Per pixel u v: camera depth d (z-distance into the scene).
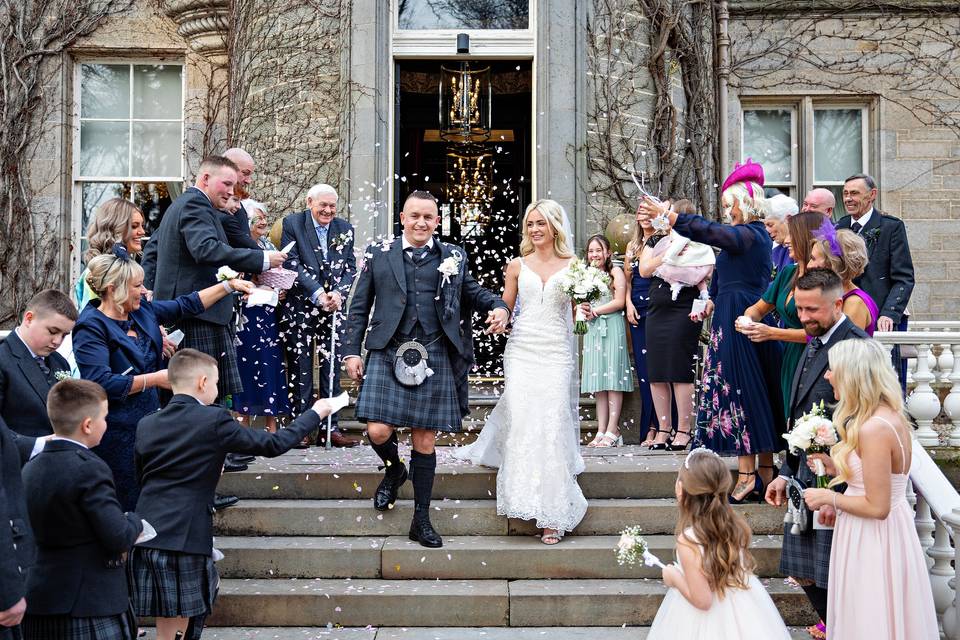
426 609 4.19
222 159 4.63
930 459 4.37
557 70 7.26
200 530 3.49
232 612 4.19
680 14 7.81
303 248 5.89
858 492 3.40
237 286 4.30
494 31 7.66
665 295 5.80
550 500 4.50
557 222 4.75
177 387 3.58
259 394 5.82
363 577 4.45
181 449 3.47
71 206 9.02
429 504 4.57
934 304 8.85
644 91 7.58
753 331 4.16
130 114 9.10
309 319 5.89
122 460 3.76
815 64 8.98
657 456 5.61
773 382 4.70
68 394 3.11
